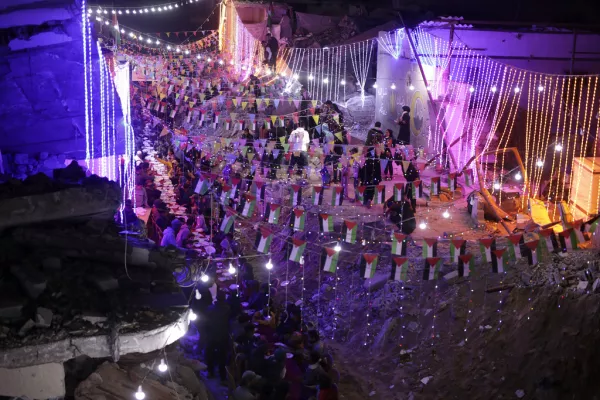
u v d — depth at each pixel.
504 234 15.95
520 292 12.58
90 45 7.32
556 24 20.80
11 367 3.55
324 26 32.91
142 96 24.75
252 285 12.66
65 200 4.48
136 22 37.81
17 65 7.09
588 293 11.41
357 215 17.67
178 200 17.72
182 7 39.09
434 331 12.92
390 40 25.11
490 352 11.88
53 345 3.62
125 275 4.41
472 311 12.89
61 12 6.84
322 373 9.73
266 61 31.00
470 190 18.61
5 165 7.29
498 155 20.14
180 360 5.94
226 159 18.11
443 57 21.06
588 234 13.91
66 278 4.12
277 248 17.83
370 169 17.50
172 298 4.27
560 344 11.00
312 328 11.98
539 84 20.50
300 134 20.08
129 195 11.77
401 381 12.21
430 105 20.69
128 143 11.13
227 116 21.36
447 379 11.86
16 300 3.80
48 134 7.54
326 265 9.95
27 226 4.40
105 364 4.84
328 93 31.03
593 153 19.42
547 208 17.50
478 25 21.25
